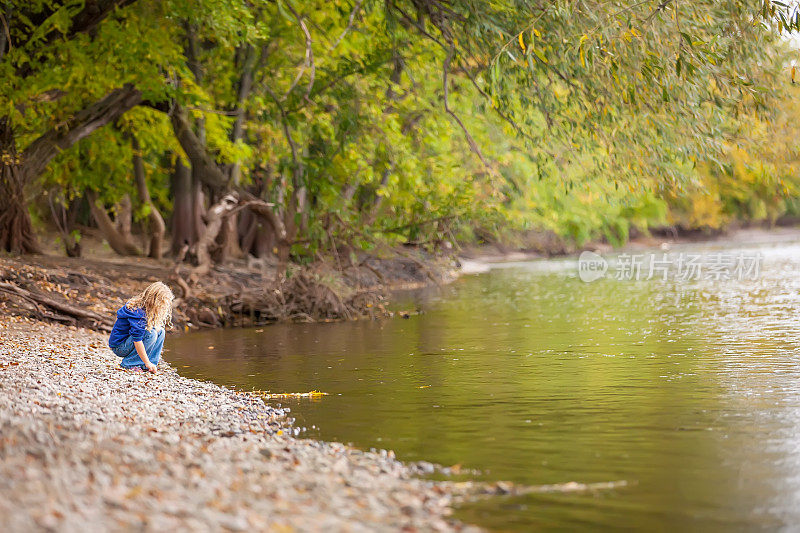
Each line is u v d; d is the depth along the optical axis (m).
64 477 5.34
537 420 8.78
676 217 62.88
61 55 20.50
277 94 25.06
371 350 15.21
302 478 6.21
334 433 8.44
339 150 23.06
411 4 17.69
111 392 9.77
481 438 8.07
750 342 13.94
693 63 13.91
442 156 27.14
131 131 27.77
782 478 6.39
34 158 23.05
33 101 22.44
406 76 25.36
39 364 11.55
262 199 26.25
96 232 40.59
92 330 17.30
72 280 19.95
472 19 15.63
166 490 5.45
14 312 16.86
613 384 10.70
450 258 25.27
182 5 19.41
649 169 16.92
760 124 16.50
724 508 5.80
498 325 18.83
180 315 19.88
